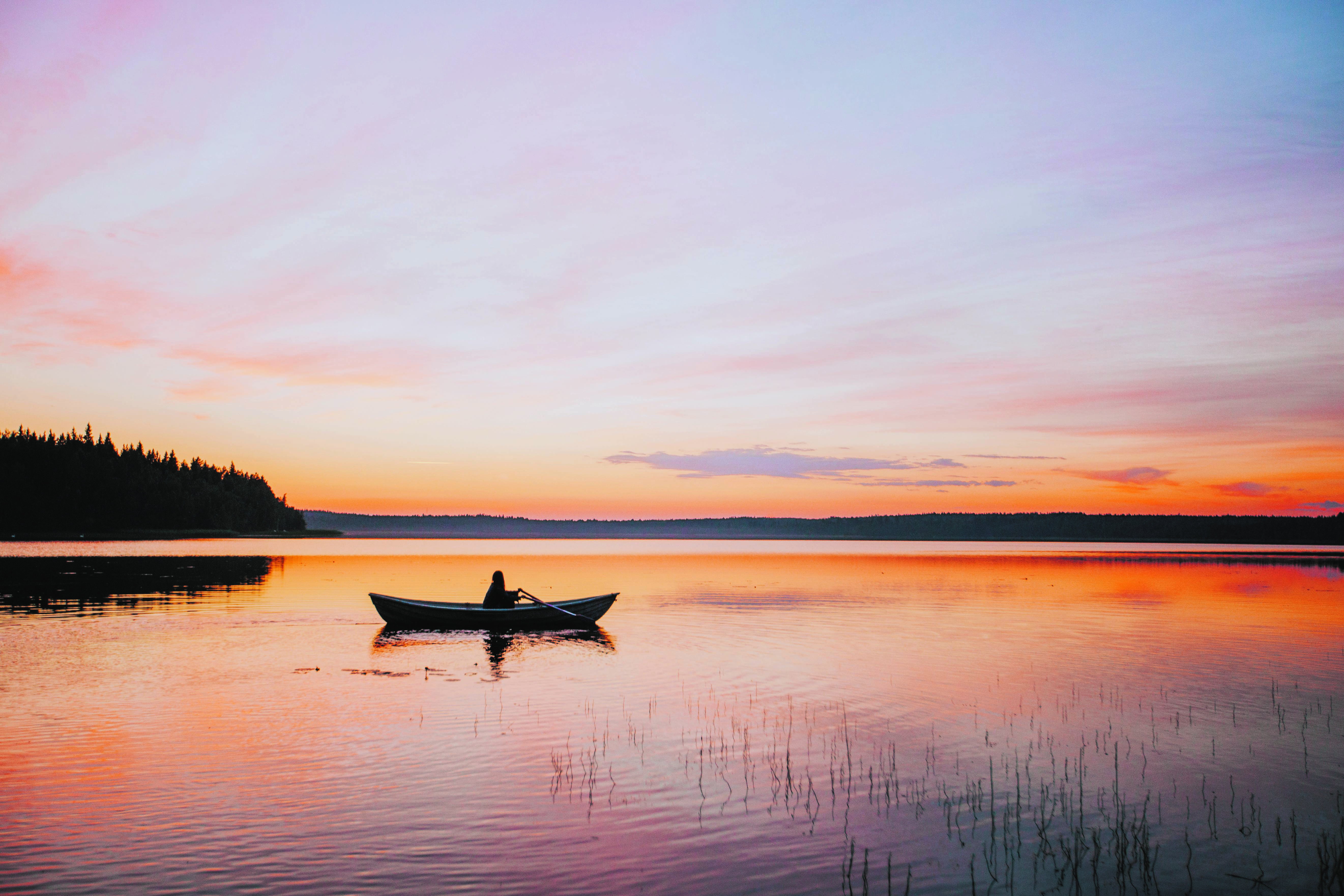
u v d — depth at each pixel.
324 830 9.18
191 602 30.50
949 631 24.72
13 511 127.62
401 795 10.27
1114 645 21.92
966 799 10.44
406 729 13.11
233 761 11.41
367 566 56.94
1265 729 13.56
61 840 8.80
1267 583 43.88
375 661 19.06
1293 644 22.09
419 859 8.54
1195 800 10.49
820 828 9.55
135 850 8.61
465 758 11.68
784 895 7.98
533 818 9.63
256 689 15.79
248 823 9.33
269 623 25.08
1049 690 16.31
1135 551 102.12
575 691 16.06
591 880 8.18
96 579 40.56
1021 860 8.80
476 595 36.38
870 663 19.27
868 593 37.47
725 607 31.50
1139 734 13.25
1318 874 8.52
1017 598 35.06
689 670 18.30
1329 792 10.76
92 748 11.91
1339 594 37.19
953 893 8.09
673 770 11.36
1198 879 8.42
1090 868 8.62
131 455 148.12
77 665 17.91
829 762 11.77
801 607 31.48
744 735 13.06
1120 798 10.54
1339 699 15.59
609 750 12.16
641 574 52.22
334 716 13.88
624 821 9.58
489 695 15.57
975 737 13.09
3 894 7.64
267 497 174.50
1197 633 24.38
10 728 12.89
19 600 30.42
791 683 16.86
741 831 9.41
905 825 9.64
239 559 63.19
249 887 7.89
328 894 7.80
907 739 12.89
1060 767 11.64
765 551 109.88
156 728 13.02
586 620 25.77
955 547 137.62
